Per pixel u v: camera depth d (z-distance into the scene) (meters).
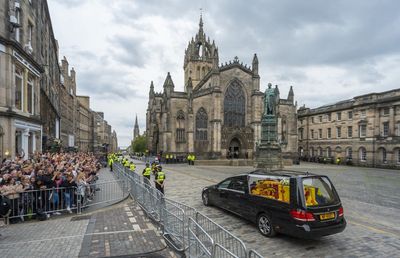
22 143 19.61
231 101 58.25
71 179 11.90
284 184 8.59
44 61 28.92
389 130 46.41
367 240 8.73
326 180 8.73
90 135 99.19
